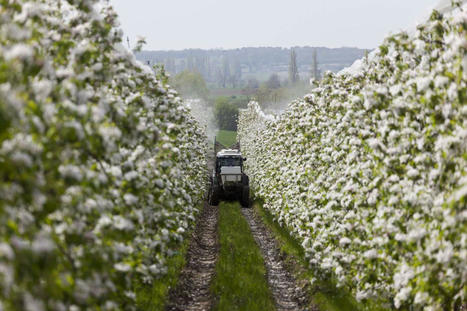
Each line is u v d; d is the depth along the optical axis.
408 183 26.03
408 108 26.69
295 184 56.00
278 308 37.91
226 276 43.62
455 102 23.44
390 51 34.16
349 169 33.03
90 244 18.97
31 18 20.30
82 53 23.19
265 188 89.06
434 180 24.50
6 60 15.78
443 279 22.94
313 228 43.78
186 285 43.19
